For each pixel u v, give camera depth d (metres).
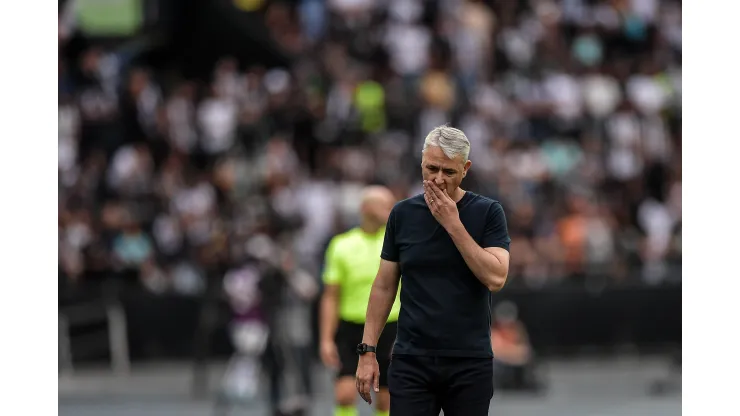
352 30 78.75
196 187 65.56
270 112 70.31
